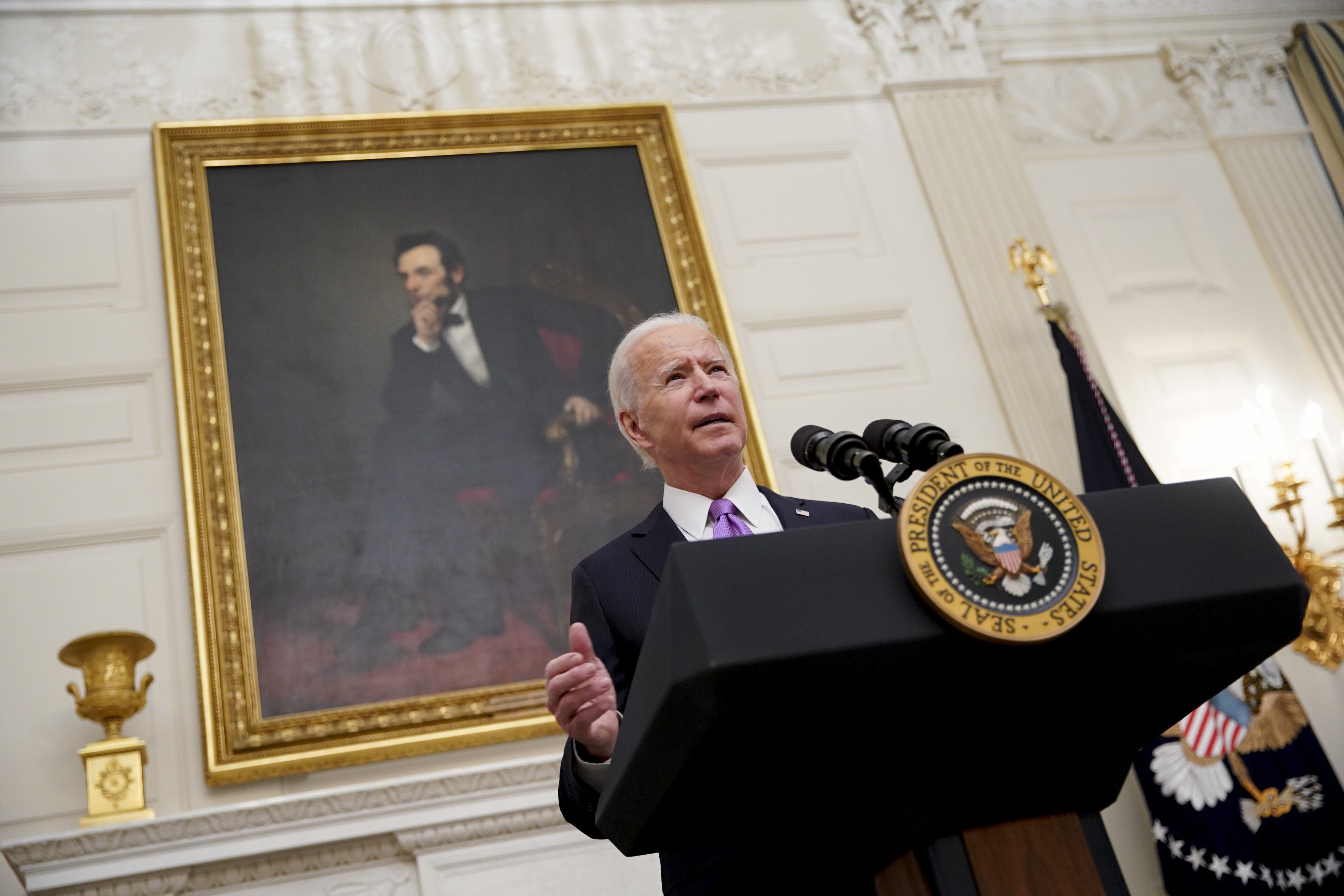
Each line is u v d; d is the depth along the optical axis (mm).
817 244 5086
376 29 5070
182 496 4066
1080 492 4641
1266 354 5375
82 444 4137
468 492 4258
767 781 891
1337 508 4531
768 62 5453
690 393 1785
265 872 3432
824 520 1771
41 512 4012
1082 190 5602
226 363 4270
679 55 5379
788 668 748
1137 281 5438
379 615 4004
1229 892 3777
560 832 3574
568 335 4605
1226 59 5984
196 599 3869
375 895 3479
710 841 1027
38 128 4578
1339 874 3770
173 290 4305
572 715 1177
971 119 5469
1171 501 867
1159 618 816
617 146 5020
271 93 4848
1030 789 877
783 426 4672
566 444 4410
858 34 5617
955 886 854
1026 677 812
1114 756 907
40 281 4352
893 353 4910
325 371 4348
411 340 4473
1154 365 5266
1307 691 4492
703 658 739
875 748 854
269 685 3834
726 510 1723
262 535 4043
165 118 4703
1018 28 5914
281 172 4645
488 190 4809
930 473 808
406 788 3475
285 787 3740
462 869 3494
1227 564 839
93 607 3910
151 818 3410
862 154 5336
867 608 775
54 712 3744
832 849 918
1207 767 3922
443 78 5059
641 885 3557
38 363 4227
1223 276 5527
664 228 4875
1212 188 5734
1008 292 5074
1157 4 6121
